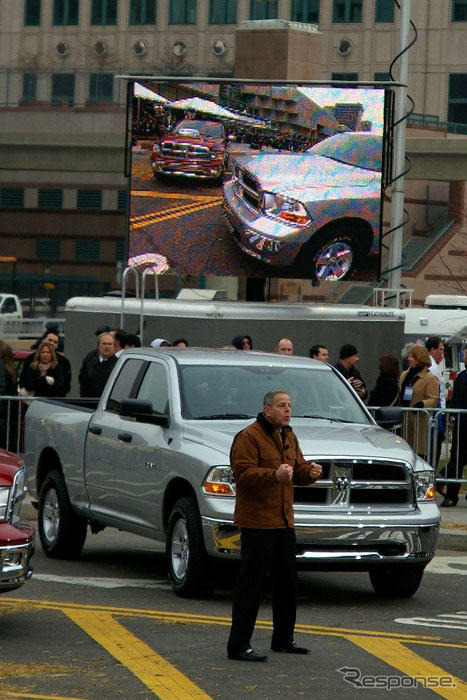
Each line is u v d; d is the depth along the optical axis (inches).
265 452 538.0
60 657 530.9
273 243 1453.0
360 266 1471.5
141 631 584.1
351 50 4603.8
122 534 933.8
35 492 834.2
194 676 504.4
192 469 662.5
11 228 4722.0
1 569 552.4
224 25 4778.5
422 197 3784.5
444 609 662.5
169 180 1444.4
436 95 4530.0
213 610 636.7
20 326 2768.2
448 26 4517.7
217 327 1350.9
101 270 4658.0
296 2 4682.6
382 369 1043.9
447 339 1989.4
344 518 650.2
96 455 757.9
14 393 1069.8
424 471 677.9
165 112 1439.5
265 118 1445.6
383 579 697.0
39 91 4936.0
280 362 752.3
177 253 1449.3
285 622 546.0
